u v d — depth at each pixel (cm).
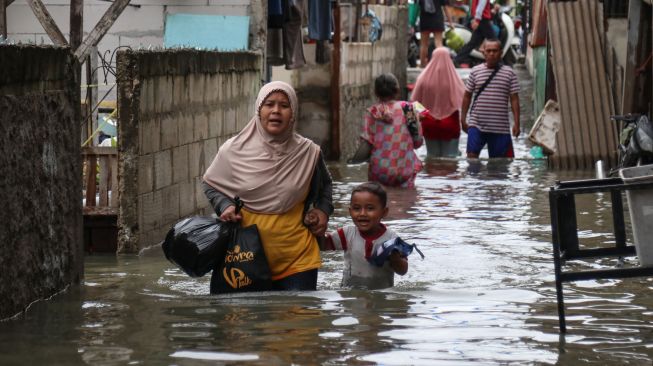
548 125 2100
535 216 1448
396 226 1361
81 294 931
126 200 1166
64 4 1877
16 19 1878
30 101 869
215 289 934
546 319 813
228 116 1513
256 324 791
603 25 2130
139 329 779
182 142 1312
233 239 930
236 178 941
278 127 930
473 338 746
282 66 2433
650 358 692
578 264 1073
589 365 673
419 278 1008
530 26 3494
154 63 1200
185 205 1332
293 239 938
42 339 746
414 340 738
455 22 4300
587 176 1933
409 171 1795
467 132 2244
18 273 838
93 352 707
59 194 940
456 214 1473
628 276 747
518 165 2130
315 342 731
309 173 943
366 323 793
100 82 1870
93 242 1208
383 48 3094
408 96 3488
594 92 2100
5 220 808
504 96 2214
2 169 802
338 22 2409
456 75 2364
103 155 1216
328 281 1012
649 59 1909
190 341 737
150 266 1094
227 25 1831
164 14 1859
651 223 736
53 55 923
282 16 2056
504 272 1039
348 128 2567
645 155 1686
